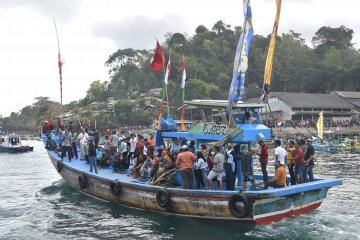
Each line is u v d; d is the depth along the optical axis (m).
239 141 13.41
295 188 12.41
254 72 93.69
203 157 13.82
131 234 12.51
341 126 62.50
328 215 13.89
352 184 22.06
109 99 106.94
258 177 16.33
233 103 13.53
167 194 13.53
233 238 11.59
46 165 36.25
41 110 89.19
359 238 11.42
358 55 93.31
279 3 16.00
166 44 121.44
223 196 12.28
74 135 22.17
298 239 11.40
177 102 79.50
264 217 12.35
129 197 15.26
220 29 122.19
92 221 14.21
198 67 95.88
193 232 12.28
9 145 56.62
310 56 98.44
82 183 17.86
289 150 14.79
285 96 67.75
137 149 18.17
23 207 17.05
